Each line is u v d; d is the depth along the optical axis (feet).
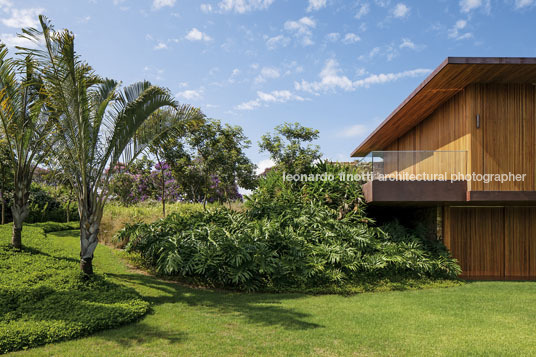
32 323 17.83
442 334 18.30
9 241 34.58
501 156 35.83
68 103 25.53
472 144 35.83
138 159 57.93
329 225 38.37
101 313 19.58
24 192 32.78
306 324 19.76
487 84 36.32
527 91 36.42
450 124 40.32
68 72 24.94
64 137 26.68
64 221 68.85
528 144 36.14
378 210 49.98
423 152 37.40
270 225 35.40
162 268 31.65
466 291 29.01
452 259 36.65
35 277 25.09
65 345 16.31
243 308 23.09
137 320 20.17
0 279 24.00
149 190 71.61
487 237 41.01
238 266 29.37
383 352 15.93
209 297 25.95
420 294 27.76
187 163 53.88
